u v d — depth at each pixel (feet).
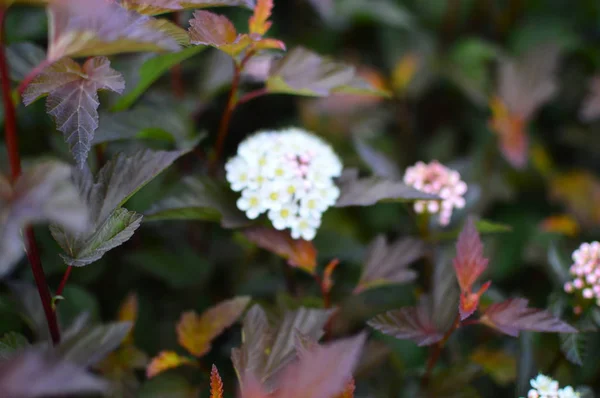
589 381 1.89
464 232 1.74
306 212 1.80
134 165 1.72
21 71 1.78
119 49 1.58
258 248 2.03
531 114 2.26
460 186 1.94
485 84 2.34
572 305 1.83
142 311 1.98
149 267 1.97
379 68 2.43
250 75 1.98
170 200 1.81
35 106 2.02
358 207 2.21
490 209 2.28
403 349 2.00
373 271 1.87
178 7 1.69
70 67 1.67
